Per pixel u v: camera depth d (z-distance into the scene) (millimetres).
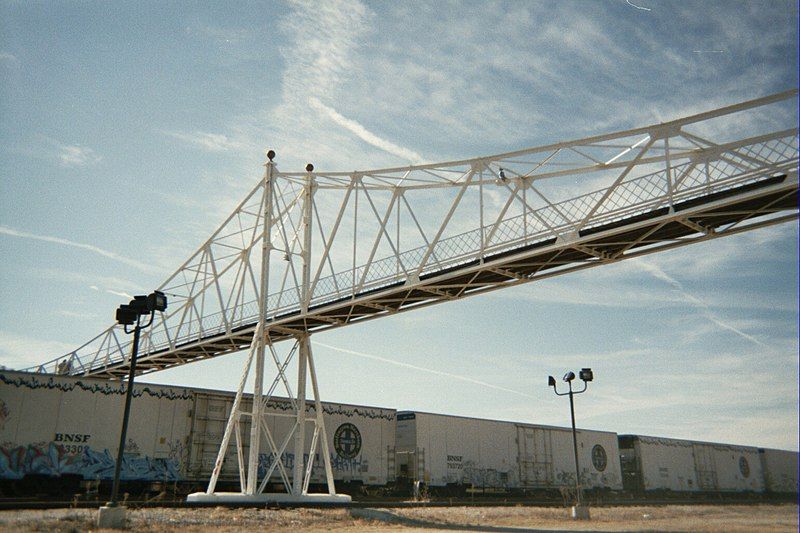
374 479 43031
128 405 22000
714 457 63094
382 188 35781
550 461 53750
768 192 23078
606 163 27766
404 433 46312
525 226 29703
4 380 30578
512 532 22797
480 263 30719
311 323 38375
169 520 23094
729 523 20094
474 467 48188
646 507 38406
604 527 24328
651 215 26156
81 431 32375
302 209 40969
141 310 23359
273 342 41562
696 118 24922
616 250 29234
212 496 32094
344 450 42219
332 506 33875
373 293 34531
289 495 34844
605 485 57188
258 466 38531
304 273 39062
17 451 30281
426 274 33312
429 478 44906
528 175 30000
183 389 36688
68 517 21109
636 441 60281
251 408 39500
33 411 31125
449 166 32844
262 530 22188
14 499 28922
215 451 37062
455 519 28672
